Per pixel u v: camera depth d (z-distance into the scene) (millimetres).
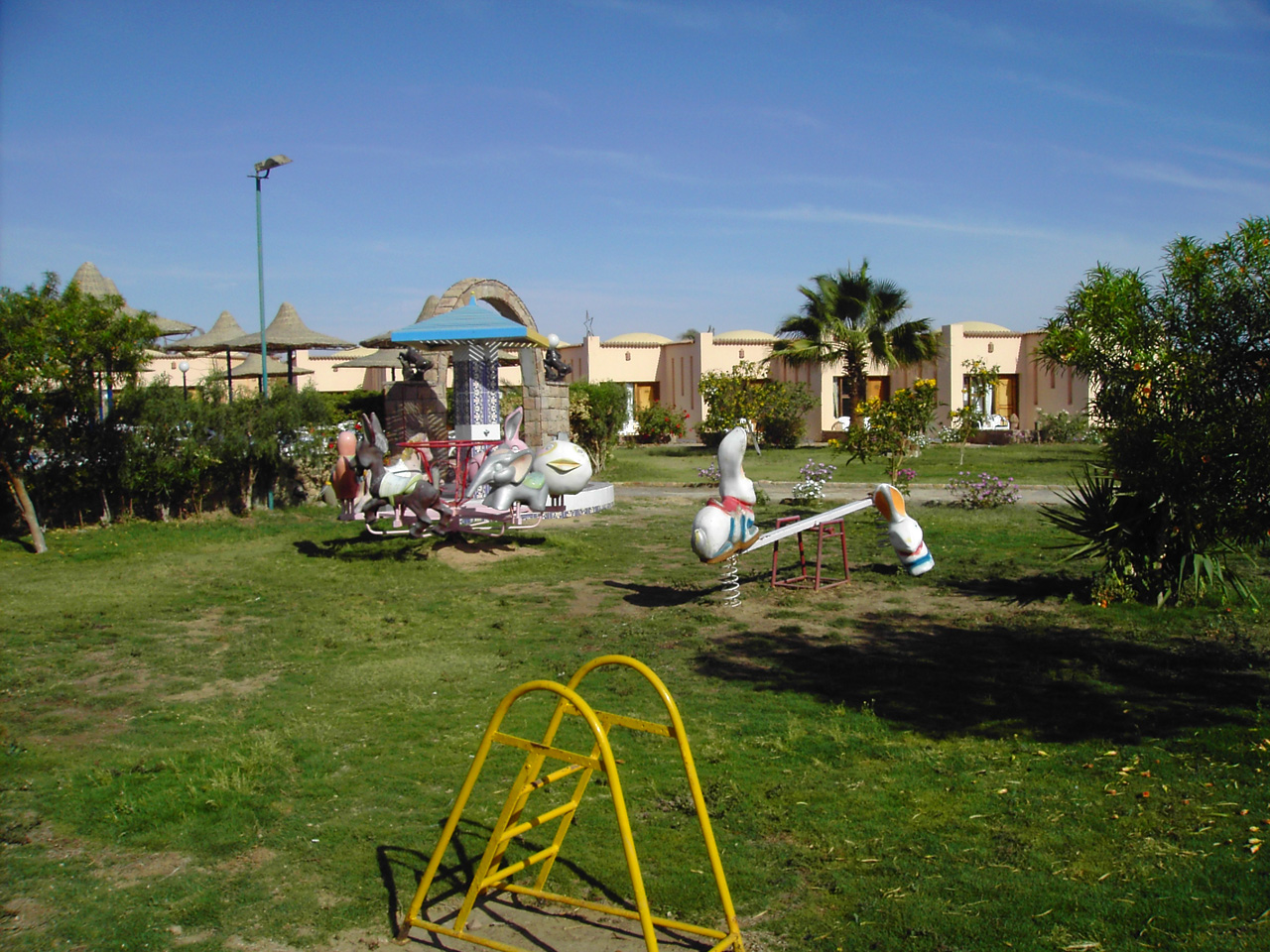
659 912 4031
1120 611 9492
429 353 18047
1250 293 8453
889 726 6273
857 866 4391
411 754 5887
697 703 6828
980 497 17672
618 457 30312
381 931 3941
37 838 4730
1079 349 9570
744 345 37312
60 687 7336
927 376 35812
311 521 16797
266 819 4934
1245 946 3645
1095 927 3803
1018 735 6059
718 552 9789
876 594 10570
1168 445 8867
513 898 4219
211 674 7707
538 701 6969
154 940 3832
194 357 32094
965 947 3705
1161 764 5500
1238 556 12031
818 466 18828
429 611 10008
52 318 13375
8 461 13727
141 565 12586
